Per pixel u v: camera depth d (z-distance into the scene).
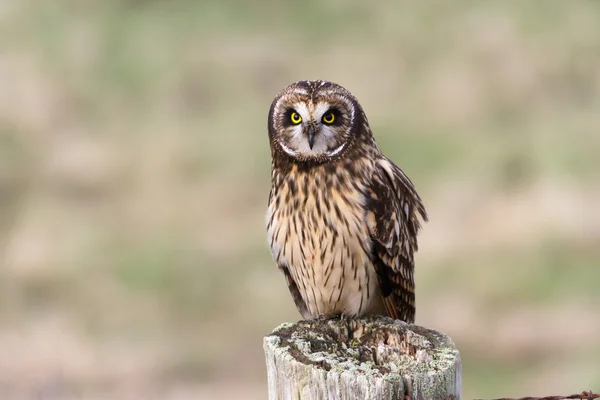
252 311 18.30
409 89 26.91
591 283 17.88
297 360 6.52
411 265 9.41
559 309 17.39
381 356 6.84
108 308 18.61
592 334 16.55
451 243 19.31
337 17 31.12
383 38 29.91
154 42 29.80
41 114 26.25
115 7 31.44
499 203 20.47
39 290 19.17
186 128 25.77
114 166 23.75
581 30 27.66
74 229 21.05
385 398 6.23
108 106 27.02
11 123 25.72
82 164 23.88
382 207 8.98
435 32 29.38
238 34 30.80
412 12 30.53
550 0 28.98
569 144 22.86
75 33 29.94
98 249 20.30
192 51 29.64
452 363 6.40
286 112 8.93
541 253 18.73
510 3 29.69
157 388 16.05
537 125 24.45
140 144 24.81
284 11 31.77
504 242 19.05
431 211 20.59
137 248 20.31
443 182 22.20
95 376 16.22
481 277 18.23
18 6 30.95
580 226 19.19
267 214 9.30
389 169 9.21
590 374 15.13
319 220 8.88
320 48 29.83
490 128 24.67
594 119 24.59
